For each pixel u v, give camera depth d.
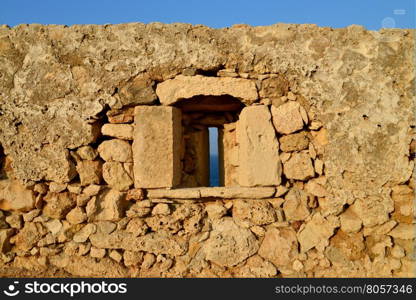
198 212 3.56
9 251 3.54
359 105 3.53
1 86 3.58
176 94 3.56
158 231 3.56
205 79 3.55
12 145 3.56
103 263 3.49
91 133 3.55
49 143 3.56
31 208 3.57
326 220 3.52
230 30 3.61
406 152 3.47
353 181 3.50
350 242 3.48
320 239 3.50
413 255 3.43
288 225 3.54
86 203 3.57
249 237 3.50
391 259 3.43
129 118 3.62
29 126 3.56
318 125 3.56
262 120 3.58
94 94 3.55
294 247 3.49
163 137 3.58
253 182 3.55
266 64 3.58
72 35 3.58
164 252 3.49
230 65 3.59
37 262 3.51
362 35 3.58
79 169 3.57
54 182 3.57
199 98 3.74
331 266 3.45
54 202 3.54
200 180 4.32
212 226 3.56
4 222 3.54
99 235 3.52
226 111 4.32
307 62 3.57
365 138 3.50
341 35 3.60
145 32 3.57
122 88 3.56
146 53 3.57
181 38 3.57
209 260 3.48
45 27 3.60
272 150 3.57
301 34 3.60
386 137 3.50
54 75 3.57
